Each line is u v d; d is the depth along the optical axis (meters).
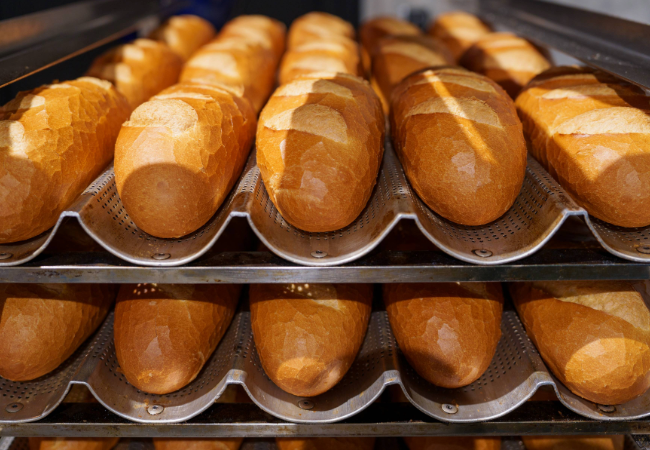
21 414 0.41
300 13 1.07
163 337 0.41
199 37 0.79
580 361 0.40
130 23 0.68
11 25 0.46
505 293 0.49
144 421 0.41
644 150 0.38
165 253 0.37
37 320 0.41
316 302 0.42
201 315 0.43
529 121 0.46
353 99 0.43
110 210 0.39
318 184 0.37
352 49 0.68
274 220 0.39
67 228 0.46
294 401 0.42
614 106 0.42
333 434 0.42
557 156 0.41
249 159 0.46
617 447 0.47
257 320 0.42
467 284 0.44
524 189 0.41
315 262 0.37
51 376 0.43
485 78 0.47
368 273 0.37
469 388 0.43
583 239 0.44
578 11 0.55
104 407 0.43
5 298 0.41
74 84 0.45
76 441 0.46
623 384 0.39
